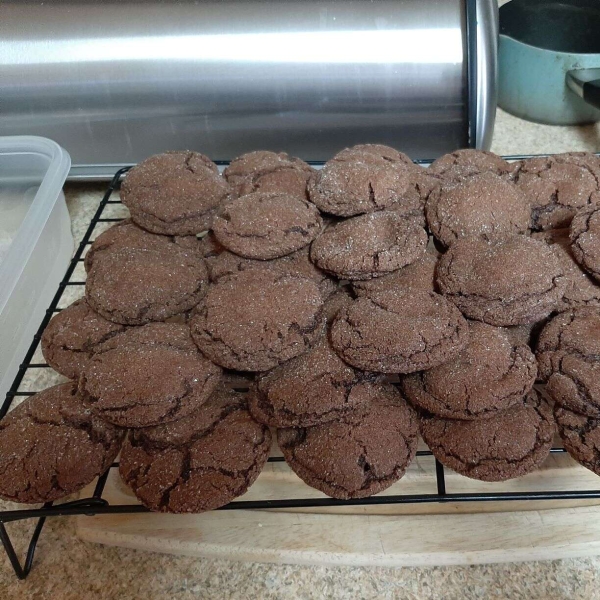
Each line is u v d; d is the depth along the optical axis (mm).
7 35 488
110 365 314
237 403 332
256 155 461
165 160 427
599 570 340
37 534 344
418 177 416
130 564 348
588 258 343
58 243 468
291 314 323
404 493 351
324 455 305
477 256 342
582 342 322
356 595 335
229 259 377
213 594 337
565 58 563
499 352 317
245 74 494
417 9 482
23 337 413
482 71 483
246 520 353
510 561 341
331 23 487
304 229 366
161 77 495
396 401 329
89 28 488
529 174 415
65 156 454
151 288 355
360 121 517
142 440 316
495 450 308
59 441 312
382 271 342
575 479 352
